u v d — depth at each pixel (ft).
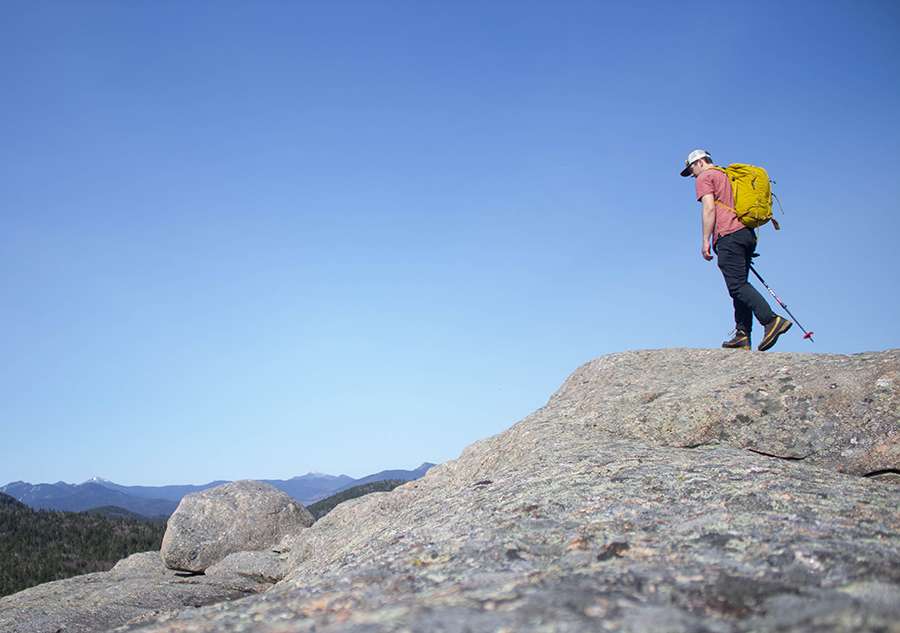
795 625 8.13
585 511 16.56
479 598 10.21
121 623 35.88
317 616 10.59
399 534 19.20
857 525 13.65
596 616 8.79
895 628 7.43
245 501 55.88
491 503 19.48
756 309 33.55
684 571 11.27
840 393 26.00
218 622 11.48
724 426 26.71
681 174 37.09
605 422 29.89
